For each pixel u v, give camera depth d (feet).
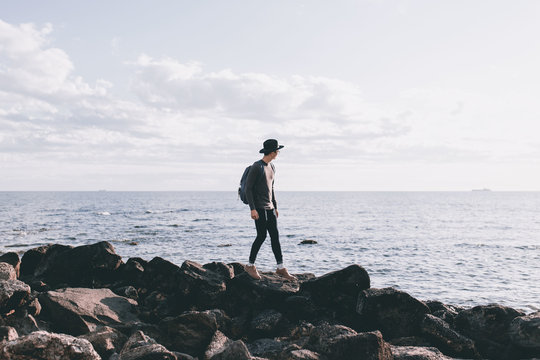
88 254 27.22
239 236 120.06
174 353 16.07
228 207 338.75
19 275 28.43
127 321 20.34
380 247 95.50
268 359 15.15
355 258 78.28
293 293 21.40
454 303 46.03
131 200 522.47
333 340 15.25
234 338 19.43
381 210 301.63
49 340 12.73
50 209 273.13
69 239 106.83
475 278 59.93
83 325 18.88
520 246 99.30
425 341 18.58
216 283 22.16
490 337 18.20
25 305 18.74
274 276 23.06
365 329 20.39
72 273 26.94
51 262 27.55
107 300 21.70
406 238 116.26
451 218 215.10
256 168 20.92
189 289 21.91
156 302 23.16
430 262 74.33
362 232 134.21
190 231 135.13
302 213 254.47
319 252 86.28
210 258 78.89
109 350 16.42
